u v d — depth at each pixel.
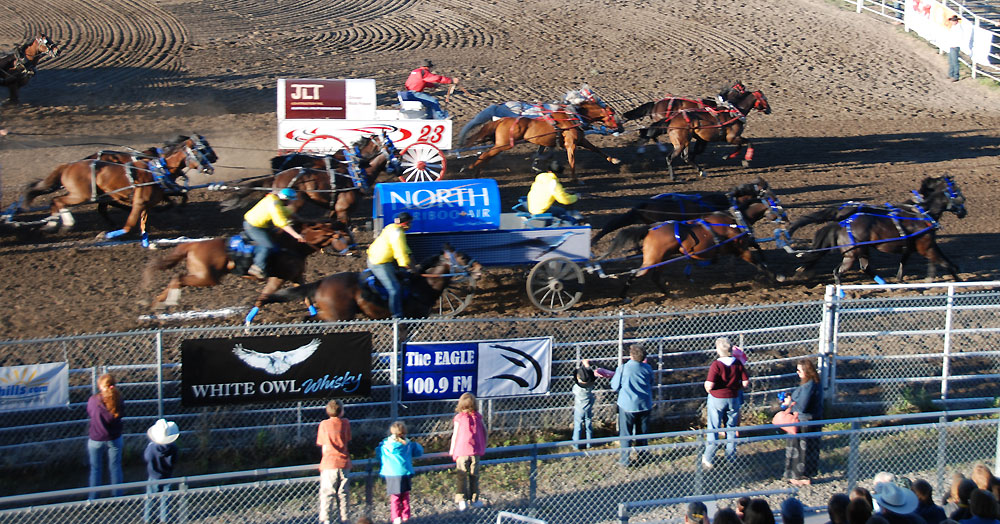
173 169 16.02
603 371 11.87
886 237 15.41
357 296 12.45
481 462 10.25
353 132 18.77
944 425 10.61
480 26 35.81
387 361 12.33
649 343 13.68
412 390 11.73
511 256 14.05
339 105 19.00
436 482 11.05
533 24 36.22
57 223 16.55
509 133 19.73
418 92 20.08
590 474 11.35
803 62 33.06
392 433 9.79
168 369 12.55
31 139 22.23
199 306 14.40
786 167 22.89
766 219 19.42
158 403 11.53
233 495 10.63
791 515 8.20
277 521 10.18
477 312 14.52
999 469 10.81
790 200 20.42
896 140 25.61
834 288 13.05
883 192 21.08
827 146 24.81
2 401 10.87
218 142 22.78
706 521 8.34
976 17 33.59
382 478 11.09
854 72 32.31
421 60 31.44
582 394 11.62
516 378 12.07
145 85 27.30
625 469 11.48
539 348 12.05
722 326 14.45
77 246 16.50
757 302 15.39
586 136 24.84
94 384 11.37
